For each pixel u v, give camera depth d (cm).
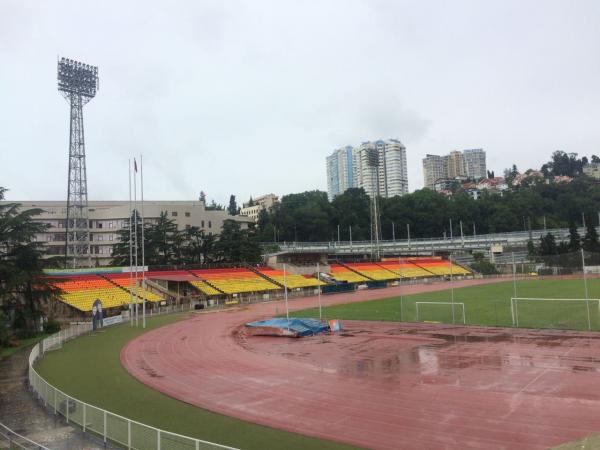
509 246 14188
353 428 1781
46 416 1966
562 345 3219
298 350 3472
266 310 6425
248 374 2725
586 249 11550
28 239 4534
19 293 4528
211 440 1683
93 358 3316
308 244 15450
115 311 6259
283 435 1723
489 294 7038
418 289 8975
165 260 9925
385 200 19300
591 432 1655
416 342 3603
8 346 3853
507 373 2542
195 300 7556
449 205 19575
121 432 1625
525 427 1727
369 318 5153
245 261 10675
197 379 2633
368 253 13662
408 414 1920
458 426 1761
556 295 6322
